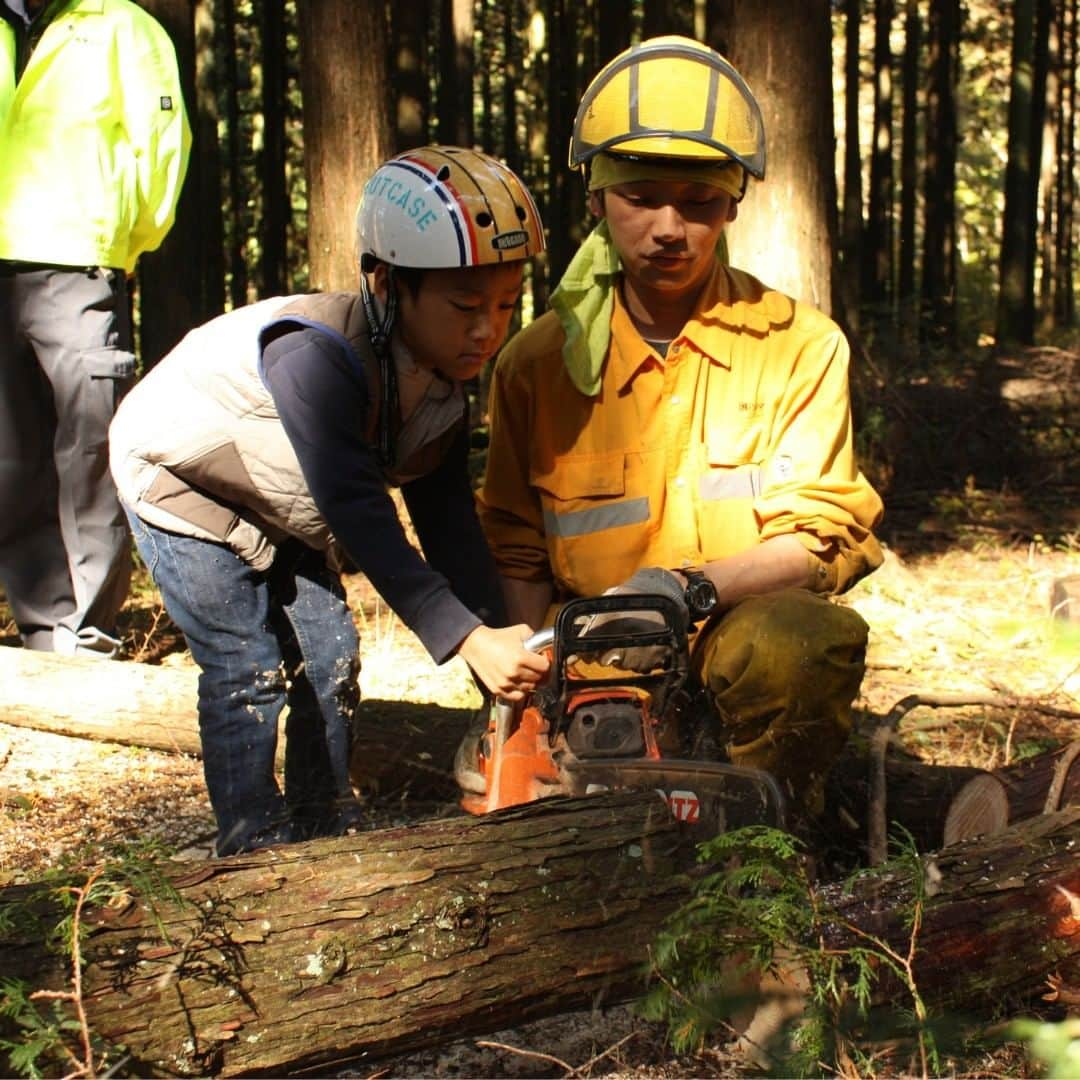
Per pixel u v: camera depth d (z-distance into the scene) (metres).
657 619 3.06
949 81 21.16
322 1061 2.32
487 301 2.92
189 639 3.38
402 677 5.32
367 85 7.99
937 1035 2.47
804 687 3.16
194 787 4.38
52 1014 2.17
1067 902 2.64
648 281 3.42
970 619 6.67
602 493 3.59
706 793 2.73
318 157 8.05
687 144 3.24
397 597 2.87
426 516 3.38
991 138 32.19
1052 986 2.65
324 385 2.92
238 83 17.75
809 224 7.21
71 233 5.09
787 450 3.56
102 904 2.27
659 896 2.54
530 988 2.43
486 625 3.15
